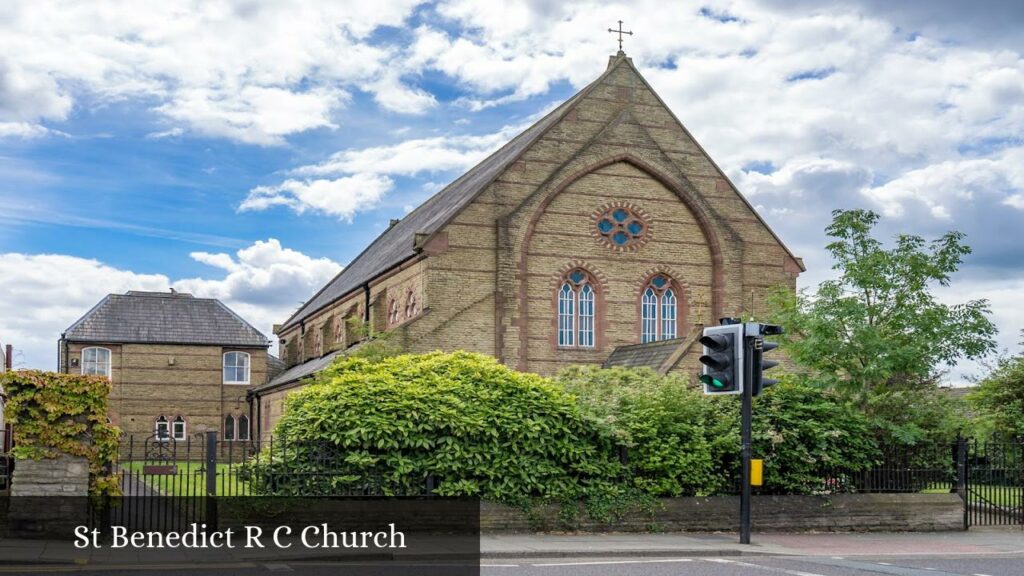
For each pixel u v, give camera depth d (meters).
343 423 20.84
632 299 41.28
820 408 24.39
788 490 24.00
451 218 39.25
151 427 61.59
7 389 18.66
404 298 42.28
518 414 21.92
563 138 41.09
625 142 41.47
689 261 42.12
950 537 23.28
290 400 22.00
